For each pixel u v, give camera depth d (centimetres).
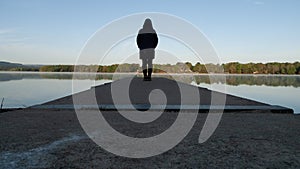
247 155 298
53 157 286
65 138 360
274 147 328
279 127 436
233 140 358
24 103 842
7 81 2220
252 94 1253
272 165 270
